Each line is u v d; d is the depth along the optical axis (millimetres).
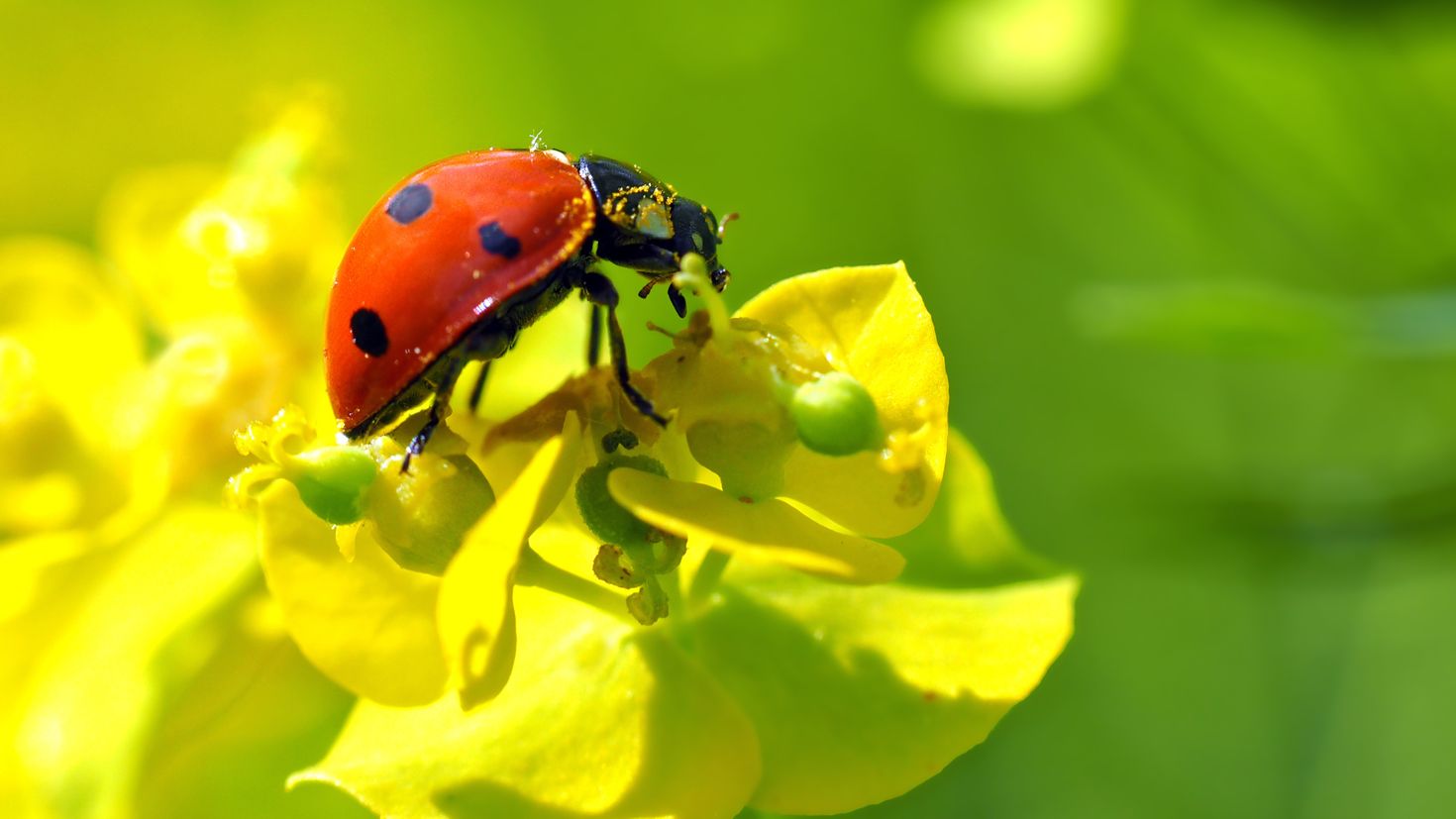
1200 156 109
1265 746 104
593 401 70
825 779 72
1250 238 108
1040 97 104
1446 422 102
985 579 74
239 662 82
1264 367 108
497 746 72
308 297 82
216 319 82
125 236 83
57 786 81
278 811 83
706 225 74
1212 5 102
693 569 73
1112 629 105
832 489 71
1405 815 104
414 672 71
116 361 83
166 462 81
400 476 69
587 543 73
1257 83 105
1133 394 112
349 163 89
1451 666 108
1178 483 94
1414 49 99
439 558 69
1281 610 107
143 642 82
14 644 82
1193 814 102
